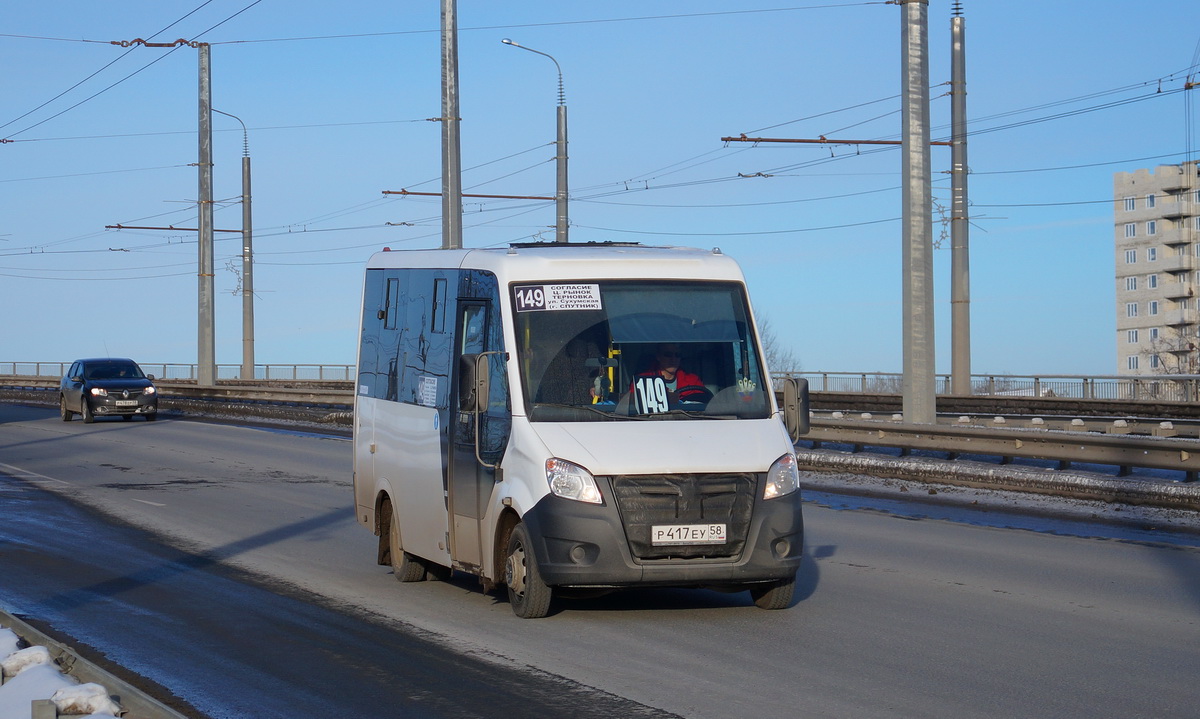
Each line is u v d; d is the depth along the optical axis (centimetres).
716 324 923
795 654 773
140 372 3653
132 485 1902
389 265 1179
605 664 748
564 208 3300
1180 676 713
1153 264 10744
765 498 855
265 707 661
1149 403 3088
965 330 3381
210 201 4194
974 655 769
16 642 705
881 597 975
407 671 735
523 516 855
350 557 1221
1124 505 1524
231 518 1515
